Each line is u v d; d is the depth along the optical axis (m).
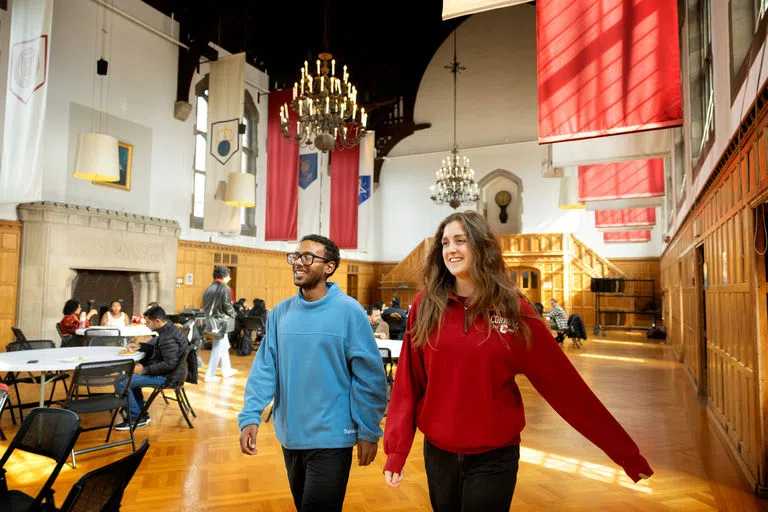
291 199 14.00
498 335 1.59
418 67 22.33
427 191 22.66
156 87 12.94
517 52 20.84
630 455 1.57
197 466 4.12
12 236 9.85
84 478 1.70
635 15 4.12
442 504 1.68
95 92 11.34
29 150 7.48
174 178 13.49
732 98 4.25
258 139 16.77
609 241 19.52
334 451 2.02
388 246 23.48
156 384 5.13
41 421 2.43
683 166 10.09
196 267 14.20
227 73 12.33
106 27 11.62
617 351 12.88
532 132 20.62
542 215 20.50
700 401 6.99
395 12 17.80
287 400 2.08
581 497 3.58
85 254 10.74
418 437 5.31
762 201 3.51
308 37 17.11
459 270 1.67
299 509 2.14
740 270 4.32
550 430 5.48
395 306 8.68
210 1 13.28
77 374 4.18
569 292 19.42
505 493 1.59
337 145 14.74
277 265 17.58
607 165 10.36
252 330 11.78
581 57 4.27
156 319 5.18
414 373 1.80
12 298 9.80
